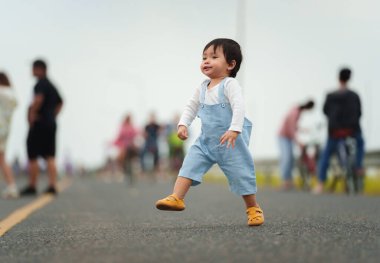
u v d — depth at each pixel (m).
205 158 7.60
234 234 6.59
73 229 7.79
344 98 18.00
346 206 11.85
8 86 15.90
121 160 26.47
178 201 7.50
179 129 7.76
